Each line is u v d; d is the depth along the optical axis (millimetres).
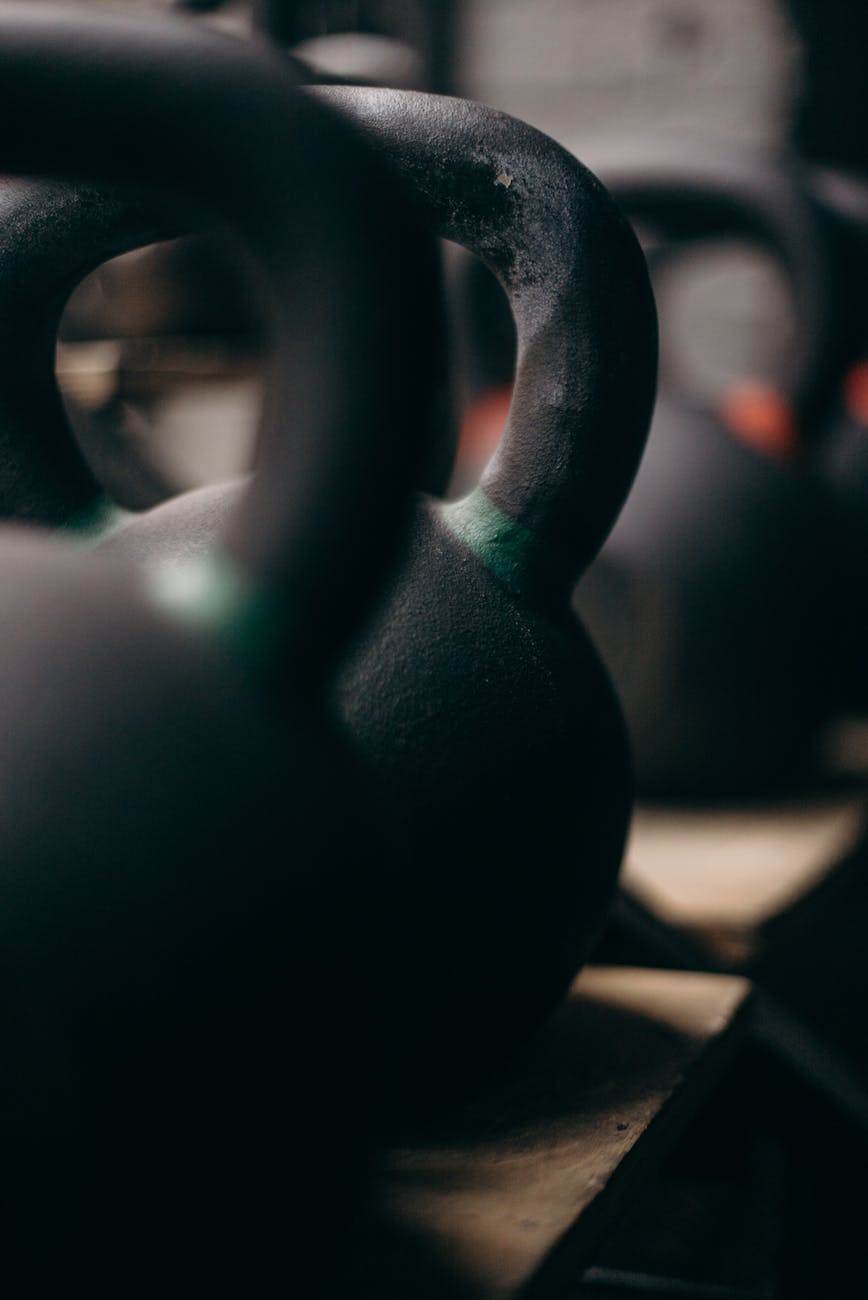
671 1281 643
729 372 2191
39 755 287
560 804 442
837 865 926
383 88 469
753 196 914
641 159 925
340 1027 309
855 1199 701
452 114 456
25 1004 278
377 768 412
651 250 1066
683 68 2166
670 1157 730
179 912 286
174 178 292
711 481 932
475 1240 380
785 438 987
